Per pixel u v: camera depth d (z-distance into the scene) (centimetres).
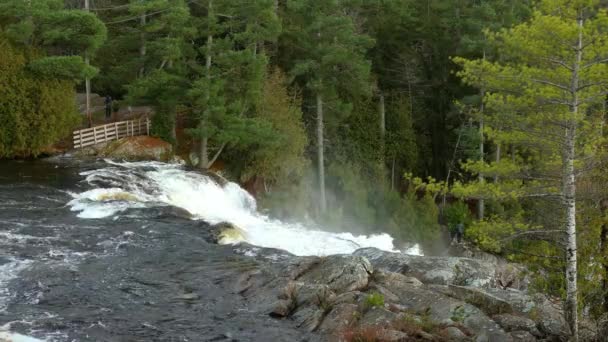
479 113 1619
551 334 1506
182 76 3622
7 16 3294
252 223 3014
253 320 1517
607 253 1600
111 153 3481
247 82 3628
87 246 1981
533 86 1460
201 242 2092
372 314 1494
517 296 1727
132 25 4388
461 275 1894
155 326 1455
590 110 1543
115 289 1652
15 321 1405
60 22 3247
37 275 1695
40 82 3216
